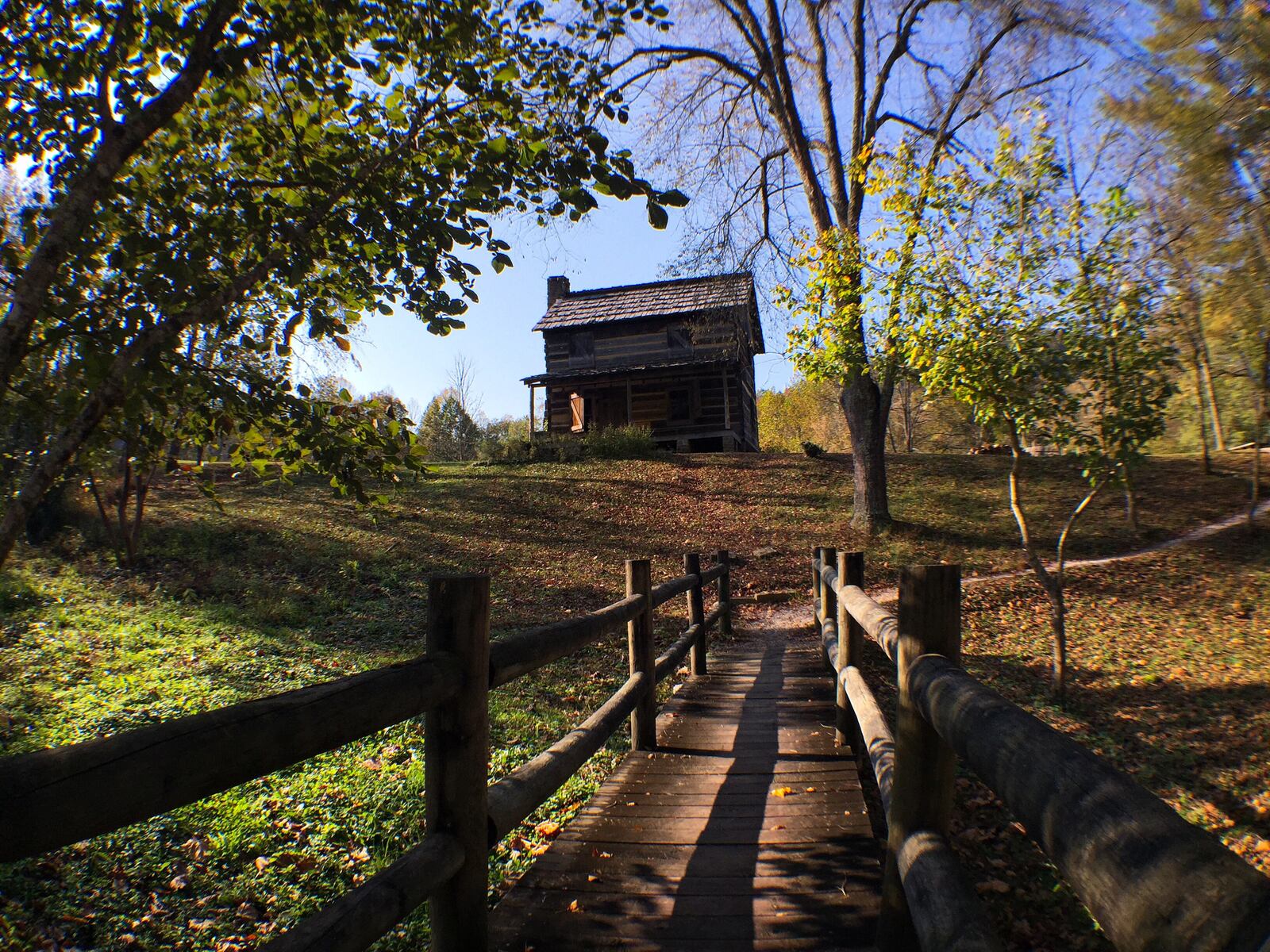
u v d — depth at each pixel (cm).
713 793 434
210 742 128
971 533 1767
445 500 1995
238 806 446
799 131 1845
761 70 1842
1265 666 925
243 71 314
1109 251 849
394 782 494
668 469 2395
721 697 719
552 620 1156
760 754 512
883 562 1602
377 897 178
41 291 284
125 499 1229
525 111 349
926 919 164
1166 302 892
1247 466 2300
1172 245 984
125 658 745
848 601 436
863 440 1838
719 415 3028
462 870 225
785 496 2098
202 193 326
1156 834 79
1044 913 432
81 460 340
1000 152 892
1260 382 1761
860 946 268
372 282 356
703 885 318
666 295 3195
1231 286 1140
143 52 315
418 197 332
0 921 327
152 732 121
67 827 105
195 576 1205
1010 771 118
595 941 275
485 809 235
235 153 336
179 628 895
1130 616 1207
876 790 530
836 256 1303
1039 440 915
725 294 2045
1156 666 964
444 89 339
